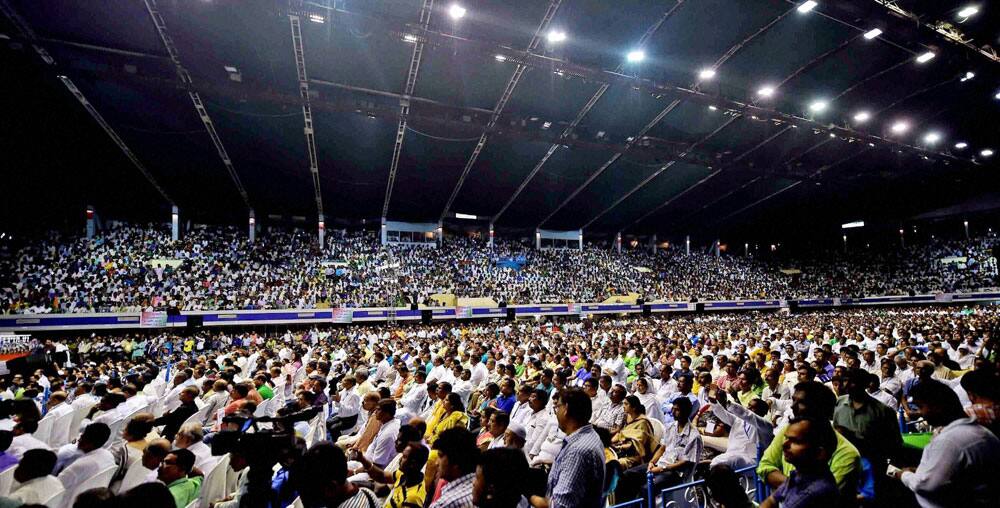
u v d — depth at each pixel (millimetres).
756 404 5562
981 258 44812
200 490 4531
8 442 4805
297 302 29766
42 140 24125
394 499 3932
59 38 17641
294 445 3803
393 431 5809
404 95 22922
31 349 17812
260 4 15984
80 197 30906
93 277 27406
